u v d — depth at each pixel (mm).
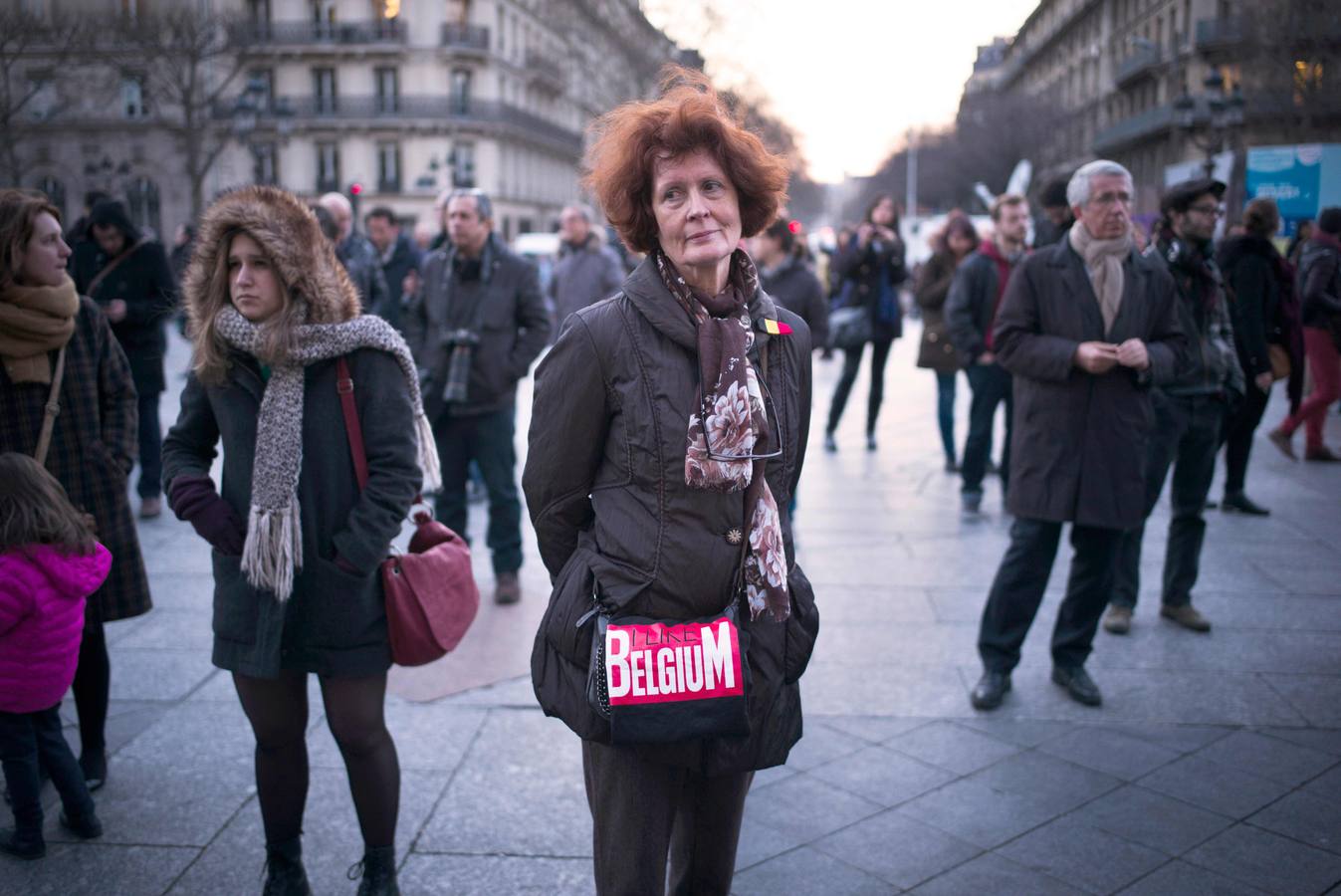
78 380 3426
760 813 3342
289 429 2660
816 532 6660
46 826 3283
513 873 3043
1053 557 4078
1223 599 5273
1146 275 3975
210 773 3621
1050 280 3973
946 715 4035
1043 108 41875
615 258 9031
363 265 8188
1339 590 5379
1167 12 33000
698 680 1984
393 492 2715
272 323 2658
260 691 2748
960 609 5191
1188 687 4266
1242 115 20438
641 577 2023
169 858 3115
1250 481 7871
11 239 3162
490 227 5430
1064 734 3869
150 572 5777
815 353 18375
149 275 6742
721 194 2090
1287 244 14625
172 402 12508
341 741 2783
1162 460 4754
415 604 2779
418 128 49812
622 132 2119
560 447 2102
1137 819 3287
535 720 4031
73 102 18938
